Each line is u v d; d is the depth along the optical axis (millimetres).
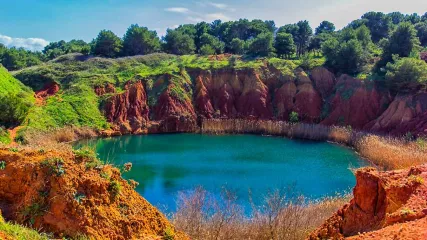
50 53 100188
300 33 85812
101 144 46031
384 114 49656
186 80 62688
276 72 63438
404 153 31891
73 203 11242
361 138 42156
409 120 46062
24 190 11555
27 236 9539
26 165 11742
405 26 56688
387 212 13859
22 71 67125
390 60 56969
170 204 24109
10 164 11898
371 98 53125
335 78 60719
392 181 14711
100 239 11055
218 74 63625
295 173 32344
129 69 66938
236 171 32938
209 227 15805
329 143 46469
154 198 25484
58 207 11141
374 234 11461
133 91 59500
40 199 11266
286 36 73250
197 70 64562
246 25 96250
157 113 58281
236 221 17109
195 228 15531
